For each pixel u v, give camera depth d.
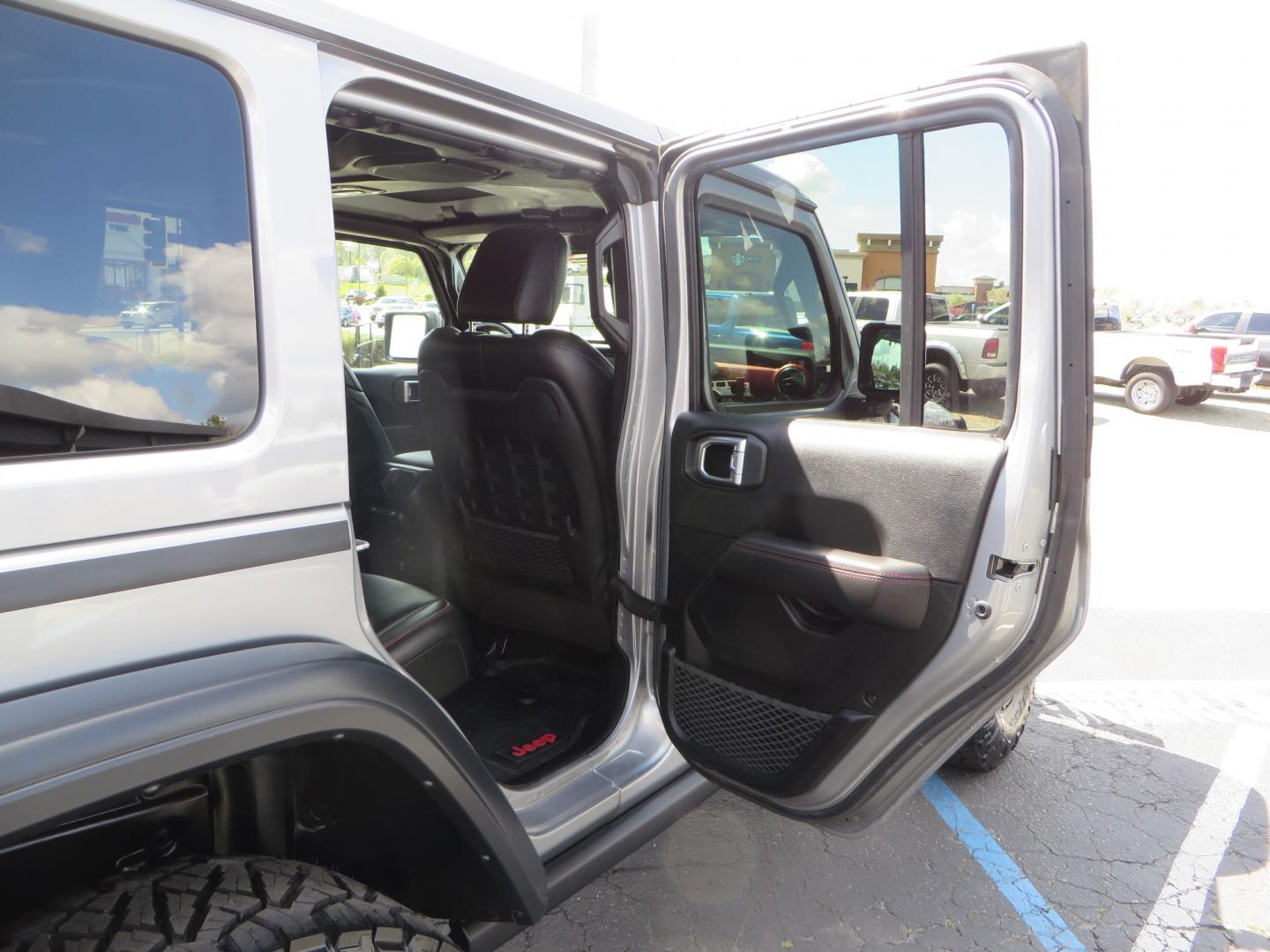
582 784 1.95
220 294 1.13
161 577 1.05
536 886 1.53
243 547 1.13
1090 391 1.46
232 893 1.14
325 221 1.24
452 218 3.31
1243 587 5.20
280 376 1.18
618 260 2.00
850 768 1.75
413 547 2.81
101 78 1.04
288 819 1.38
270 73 1.17
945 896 2.34
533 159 1.79
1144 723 3.40
